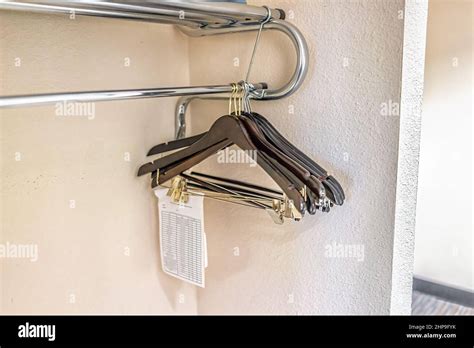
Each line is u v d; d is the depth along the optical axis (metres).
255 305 1.03
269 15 0.76
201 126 1.03
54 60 0.77
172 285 1.10
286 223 0.93
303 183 0.68
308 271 0.90
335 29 0.76
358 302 0.83
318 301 0.90
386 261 0.77
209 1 0.65
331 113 0.79
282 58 0.85
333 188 0.72
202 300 1.16
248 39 0.90
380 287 0.79
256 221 0.98
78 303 0.88
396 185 0.74
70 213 0.84
